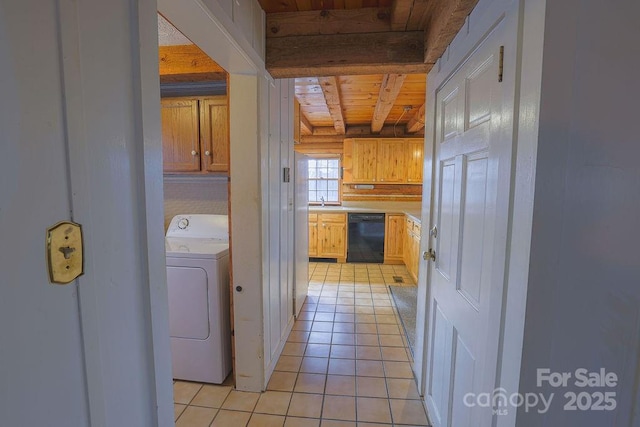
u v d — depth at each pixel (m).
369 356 2.44
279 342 2.43
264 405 1.91
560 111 0.73
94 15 0.58
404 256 4.97
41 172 0.48
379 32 1.74
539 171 0.74
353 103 4.04
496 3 0.95
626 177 0.73
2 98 0.42
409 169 5.23
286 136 2.55
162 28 1.93
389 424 1.75
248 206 1.87
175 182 2.90
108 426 0.64
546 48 0.72
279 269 2.40
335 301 3.55
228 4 1.30
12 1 0.43
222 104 2.52
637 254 0.75
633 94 0.71
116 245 0.65
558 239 0.75
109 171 0.63
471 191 1.19
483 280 1.07
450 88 1.46
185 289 2.06
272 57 1.83
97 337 0.60
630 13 0.70
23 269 0.46
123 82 0.66
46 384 0.50
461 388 1.29
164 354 0.83
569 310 0.77
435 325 1.70
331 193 5.82
